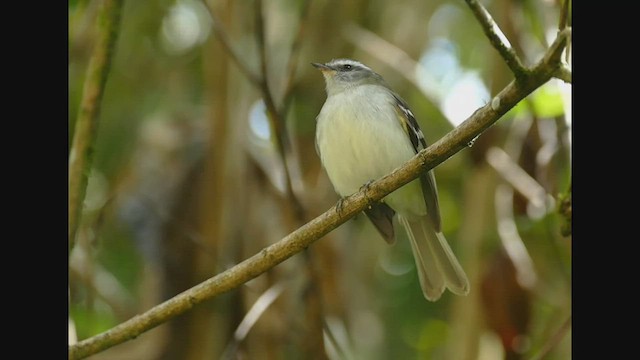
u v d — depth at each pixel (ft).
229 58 41.47
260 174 41.22
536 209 38.47
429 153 23.59
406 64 44.34
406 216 35.06
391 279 51.93
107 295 43.29
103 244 45.70
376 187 24.81
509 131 40.06
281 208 40.24
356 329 45.44
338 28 47.75
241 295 39.52
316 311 36.06
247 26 44.42
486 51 48.57
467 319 37.04
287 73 37.81
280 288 35.60
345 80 37.06
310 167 45.37
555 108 34.09
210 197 39.99
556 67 20.30
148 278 40.96
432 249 33.96
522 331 36.42
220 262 38.22
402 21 50.34
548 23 38.93
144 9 51.75
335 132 35.35
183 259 40.52
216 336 39.47
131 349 39.55
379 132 34.86
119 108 51.47
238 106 42.04
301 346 38.22
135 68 51.93
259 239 40.70
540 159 36.88
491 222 38.50
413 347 50.19
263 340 39.24
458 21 52.26
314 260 36.24
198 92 51.08
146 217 41.60
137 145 45.39
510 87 21.09
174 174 41.86
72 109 46.73
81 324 40.24
